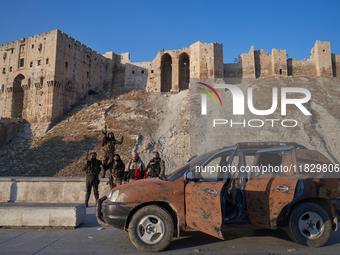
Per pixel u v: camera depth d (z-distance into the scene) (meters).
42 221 6.39
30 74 55.75
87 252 4.58
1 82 59.75
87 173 9.48
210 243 5.07
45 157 37.44
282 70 66.94
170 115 52.00
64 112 54.94
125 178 8.58
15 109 57.66
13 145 46.22
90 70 66.00
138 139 40.41
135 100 59.41
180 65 70.88
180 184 4.87
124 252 4.58
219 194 4.33
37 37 56.41
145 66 73.12
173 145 39.78
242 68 67.31
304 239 4.73
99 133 42.44
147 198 4.71
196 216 4.56
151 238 4.61
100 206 5.21
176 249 4.73
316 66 66.62
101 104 56.41
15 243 5.15
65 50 56.59
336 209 4.80
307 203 4.79
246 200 4.83
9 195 10.29
